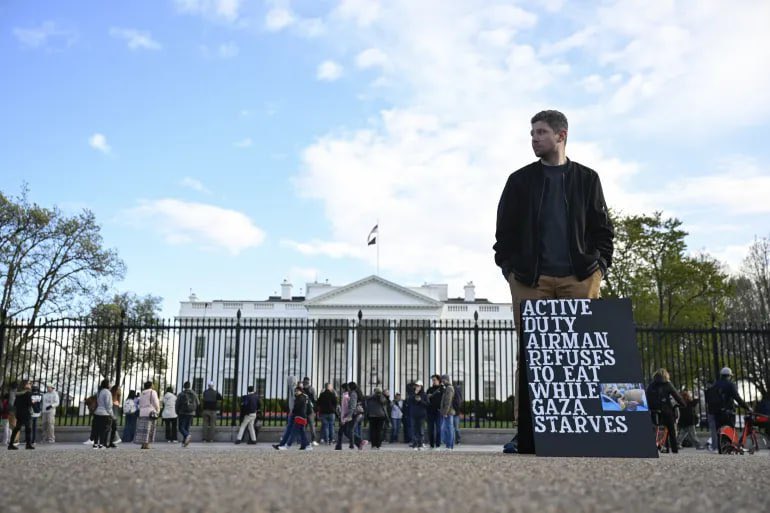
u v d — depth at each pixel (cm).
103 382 1392
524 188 532
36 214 2838
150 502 213
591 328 495
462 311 5253
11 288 2811
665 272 2497
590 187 529
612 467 352
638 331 1652
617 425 469
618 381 480
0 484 262
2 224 2816
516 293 527
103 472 313
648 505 214
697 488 262
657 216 2569
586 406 475
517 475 302
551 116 529
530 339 495
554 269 514
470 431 1681
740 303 3084
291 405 1816
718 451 1191
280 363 5003
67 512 194
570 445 463
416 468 340
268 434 1755
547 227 519
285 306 5556
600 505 213
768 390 1391
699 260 2839
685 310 2470
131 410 1747
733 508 210
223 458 442
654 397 1168
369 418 1548
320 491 242
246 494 233
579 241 518
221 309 5519
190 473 308
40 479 281
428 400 1554
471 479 284
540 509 203
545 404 477
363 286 5422
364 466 355
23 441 1670
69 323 1886
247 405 1680
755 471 351
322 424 1652
